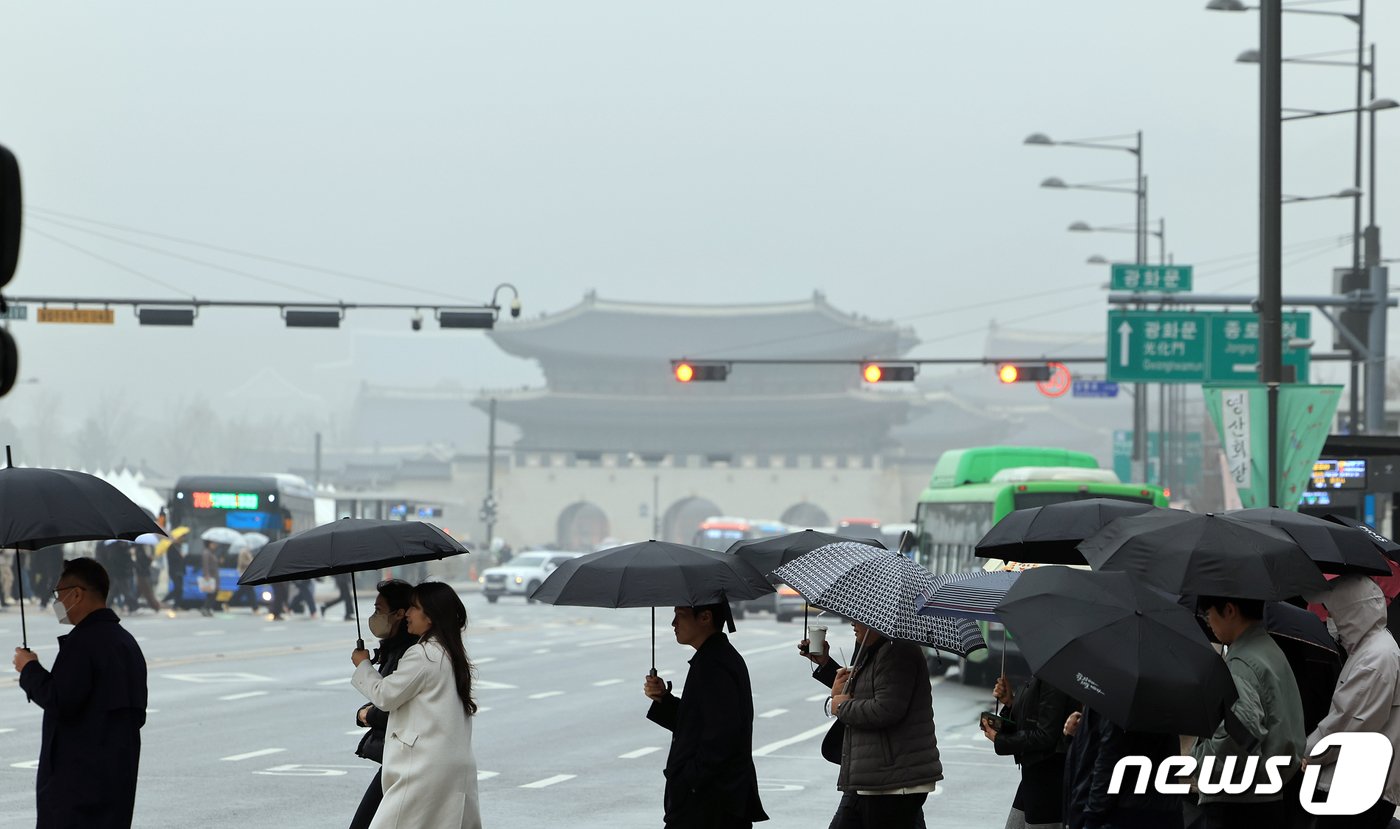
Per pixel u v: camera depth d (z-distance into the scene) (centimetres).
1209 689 1895
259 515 12900
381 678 2414
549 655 9225
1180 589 2105
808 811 3741
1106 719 2214
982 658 7206
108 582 2405
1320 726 2306
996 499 7062
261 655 8288
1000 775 4462
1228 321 8581
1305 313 8631
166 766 4341
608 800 3866
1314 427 4984
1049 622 1948
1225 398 5075
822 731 5572
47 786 2333
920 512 8475
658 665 8431
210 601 11988
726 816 2353
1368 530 2814
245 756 4550
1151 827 2175
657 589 2358
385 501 17562
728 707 2356
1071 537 2705
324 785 4000
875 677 2397
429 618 2419
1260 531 2173
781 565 2670
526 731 5397
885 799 2380
